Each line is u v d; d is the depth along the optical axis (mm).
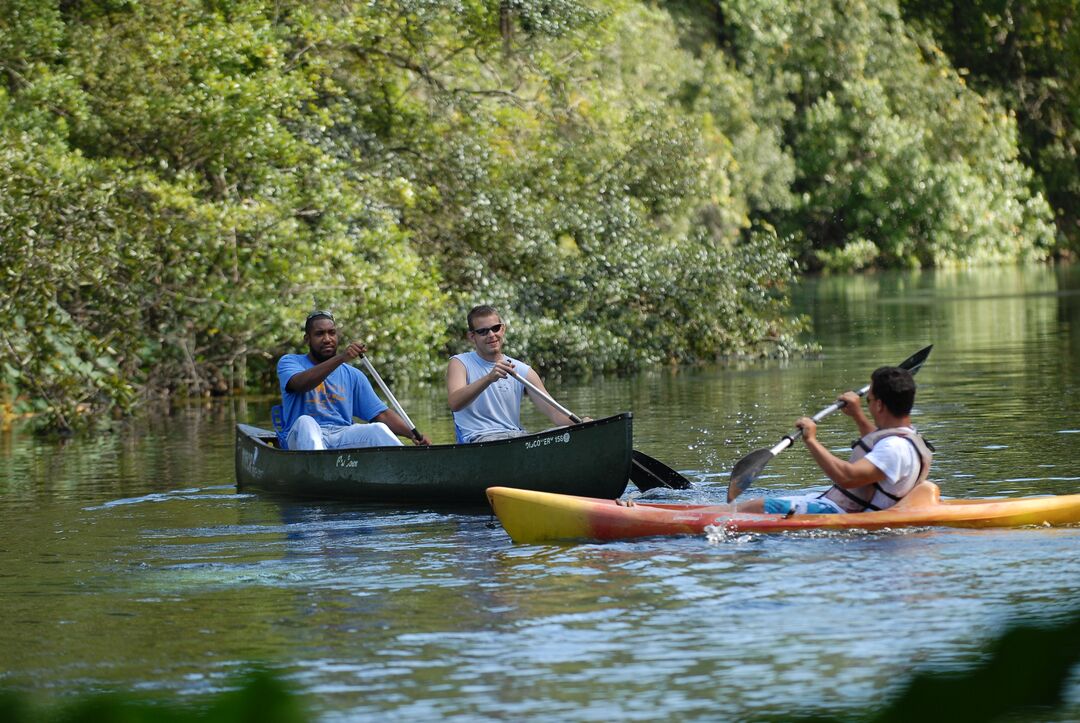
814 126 108688
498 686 8953
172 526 16859
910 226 112938
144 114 35062
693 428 25562
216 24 37594
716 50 101188
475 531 15562
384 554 14258
